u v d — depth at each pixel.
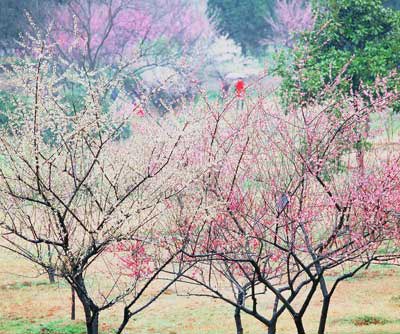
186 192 18.39
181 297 29.86
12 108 31.14
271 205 20.09
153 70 74.94
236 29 107.19
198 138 19.53
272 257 20.83
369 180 19.97
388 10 40.75
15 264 34.47
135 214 16.47
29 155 16.58
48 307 28.62
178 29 87.94
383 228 19.75
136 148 19.61
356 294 28.94
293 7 98.88
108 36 83.75
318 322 25.97
